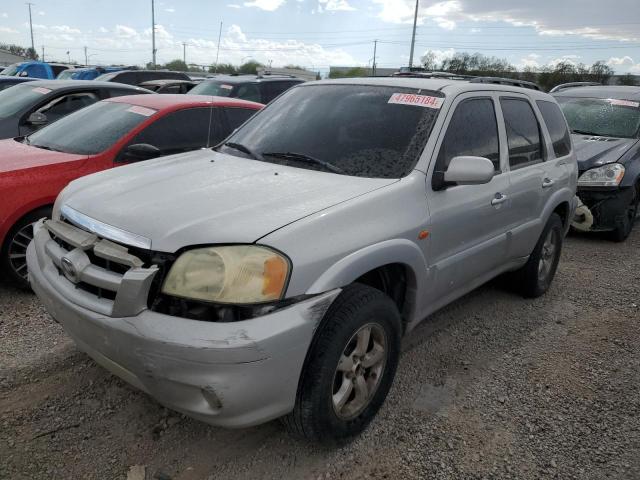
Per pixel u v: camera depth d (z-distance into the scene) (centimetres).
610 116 797
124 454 270
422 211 307
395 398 328
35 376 329
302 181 299
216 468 264
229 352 217
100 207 271
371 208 280
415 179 311
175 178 305
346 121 353
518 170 412
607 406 330
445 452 283
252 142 369
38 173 438
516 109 428
